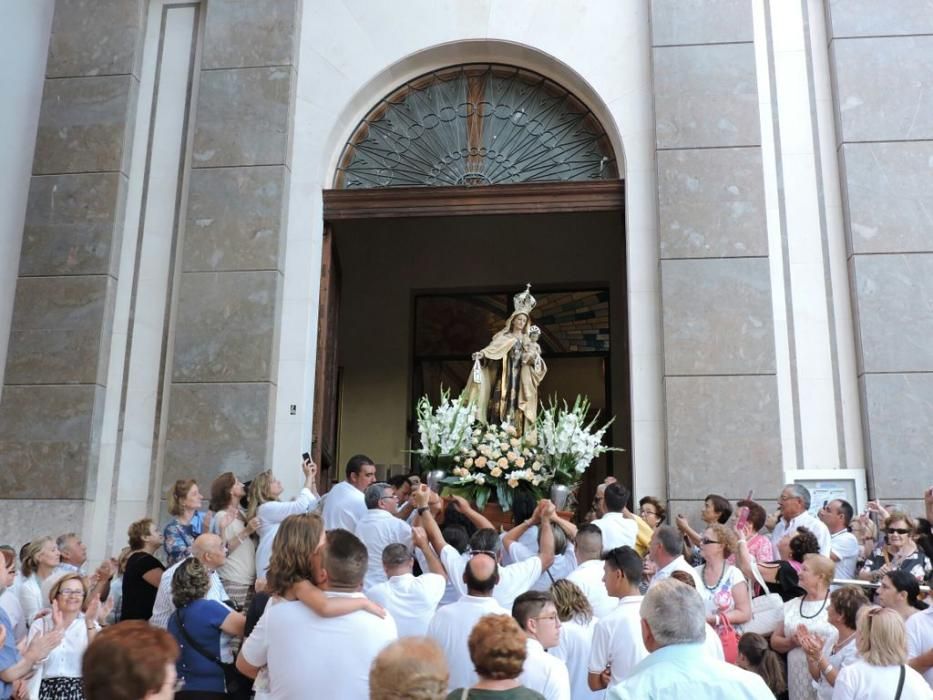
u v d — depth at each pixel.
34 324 8.75
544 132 9.23
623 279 12.38
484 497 7.43
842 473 7.70
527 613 3.47
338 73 9.20
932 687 4.04
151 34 9.64
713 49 8.60
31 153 9.43
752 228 8.16
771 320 7.96
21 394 8.60
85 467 8.38
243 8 9.24
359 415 12.40
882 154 8.15
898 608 4.31
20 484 8.39
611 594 3.74
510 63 9.30
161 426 8.66
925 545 5.38
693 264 8.13
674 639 2.68
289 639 3.02
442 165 9.23
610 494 5.45
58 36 9.46
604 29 9.02
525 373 8.27
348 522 5.65
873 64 8.37
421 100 9.41
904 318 7.79
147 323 8.91
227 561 5.52
